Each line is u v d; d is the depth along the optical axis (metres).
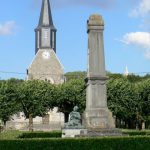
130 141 24.17
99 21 31.77
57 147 23.48
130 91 67.31
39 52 104.44
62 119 96.81
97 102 31.23
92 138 23.88
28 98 68.62
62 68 103.69
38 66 103.44
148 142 24.38
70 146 23.55
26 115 69.88
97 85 31.30
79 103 68.75
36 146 23.41
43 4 111.19
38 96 69.19
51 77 103.06
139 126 74.94
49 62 103.81
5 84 67.62
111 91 66.44
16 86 69.06
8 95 67.12
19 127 90.75
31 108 69.19
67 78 121.38
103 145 23.80
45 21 108.44
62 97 69.25
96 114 31.09
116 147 23.92
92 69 31.38
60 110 71.38
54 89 70.19
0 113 66.75
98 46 31.58
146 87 66.56
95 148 23.67
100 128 30.75
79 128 31.86
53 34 107.81
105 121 31.09
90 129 30.25
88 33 32.03
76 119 32.59
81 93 69.00
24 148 23.34
